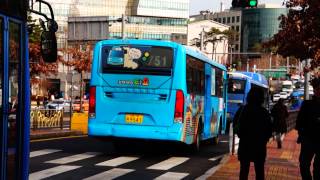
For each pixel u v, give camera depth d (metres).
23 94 6.54
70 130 24.58
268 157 16.47
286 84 110.31
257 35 175.88
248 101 9.33
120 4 120.75
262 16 175.50
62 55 71.69
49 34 7.10
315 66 14.22
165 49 15.62
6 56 6.04
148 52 15.71
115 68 15.81
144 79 15.61
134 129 15.59
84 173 12.54
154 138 15.54
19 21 6.46
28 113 6.65
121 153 16.91
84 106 50.94
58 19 114.19
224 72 22.72
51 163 13.95
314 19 13.31
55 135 22.66
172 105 15.50
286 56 14.44
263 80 38.38
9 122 6.18
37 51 47.56
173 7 120.44
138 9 117.19
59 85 92.56
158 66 15.60
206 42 120.00
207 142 21.91
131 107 15.66
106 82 15.85
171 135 15.47
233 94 31.94
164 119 15.52
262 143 9.19
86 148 18.09
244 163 9.28
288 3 13.67
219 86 21.52
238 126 9.26
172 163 14.98
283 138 25.55
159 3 118.94
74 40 40.75
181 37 120.62
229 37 128.62
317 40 13.53
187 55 15.91
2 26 5.98
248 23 179.12
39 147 17.78
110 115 15.77
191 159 16.05
